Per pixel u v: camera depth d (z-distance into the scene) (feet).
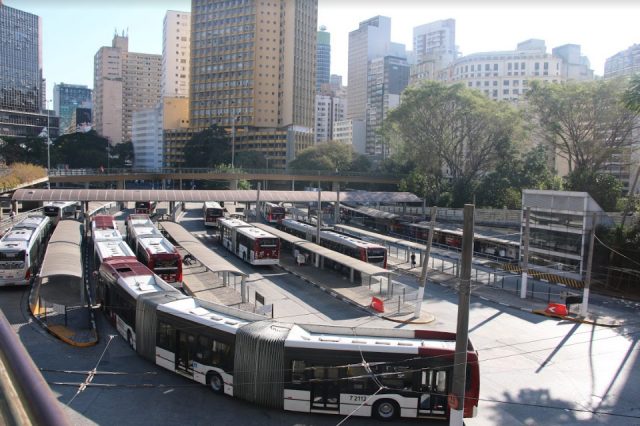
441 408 63.77
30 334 90.58
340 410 64.64
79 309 106.73
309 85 617.62
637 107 161.68
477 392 63.26
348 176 384.06
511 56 573.33
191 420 62.39
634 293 140.97
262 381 66.03
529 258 165.07
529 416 66.85
